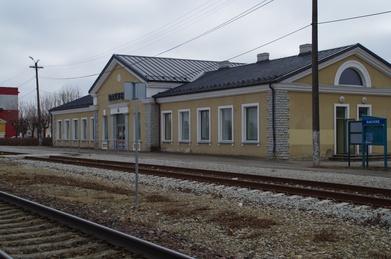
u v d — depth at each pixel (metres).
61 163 25.58
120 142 40.72
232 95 29.39
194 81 37.16
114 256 6.87
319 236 8.25
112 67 41.12
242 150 28.73
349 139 22.59
